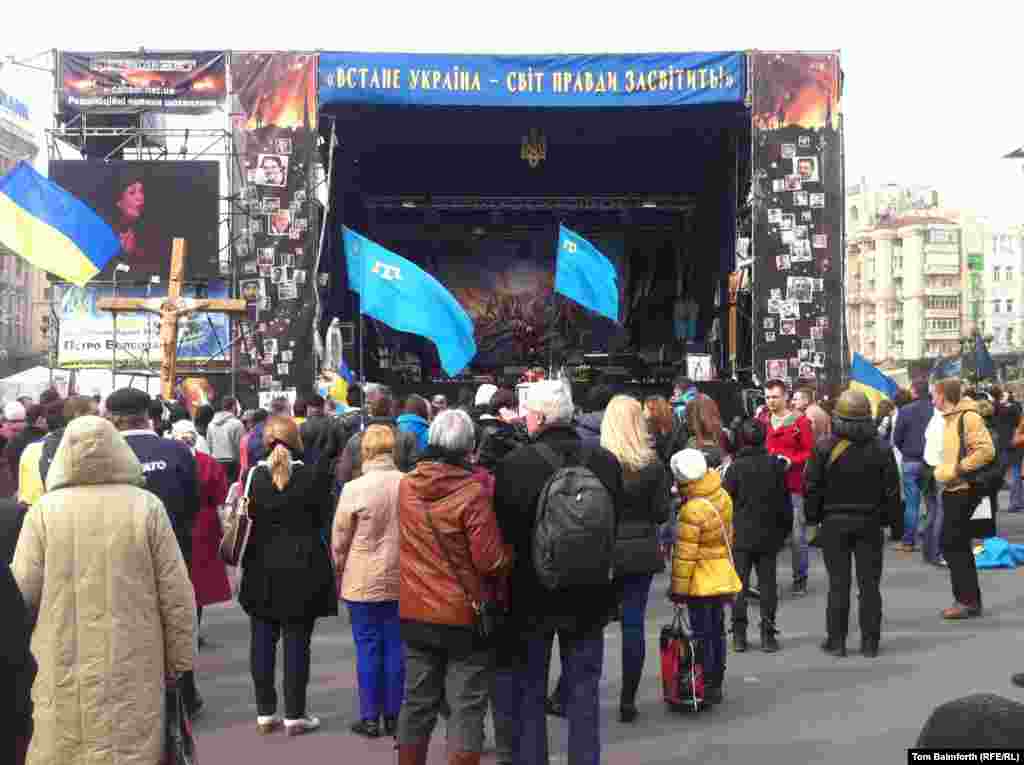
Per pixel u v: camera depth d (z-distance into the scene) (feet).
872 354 397.19
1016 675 23.95
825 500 27.20
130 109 71.15
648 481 21.61
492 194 97.55
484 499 17.15
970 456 31.04
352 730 21.65
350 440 28.63
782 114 69.36
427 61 68.13
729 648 28.35
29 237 44.73
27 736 10.28
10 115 227.81
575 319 104.63
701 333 97.81
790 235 69.77
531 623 17.31
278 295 68.44
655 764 19.20
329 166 70.44
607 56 68.54
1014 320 375.04
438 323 36.60
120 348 74.69
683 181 94.32
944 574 39.29
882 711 22.18
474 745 16.94
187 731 14.44
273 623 21.63
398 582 21.13
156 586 14.11
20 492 23.61
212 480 25.34
